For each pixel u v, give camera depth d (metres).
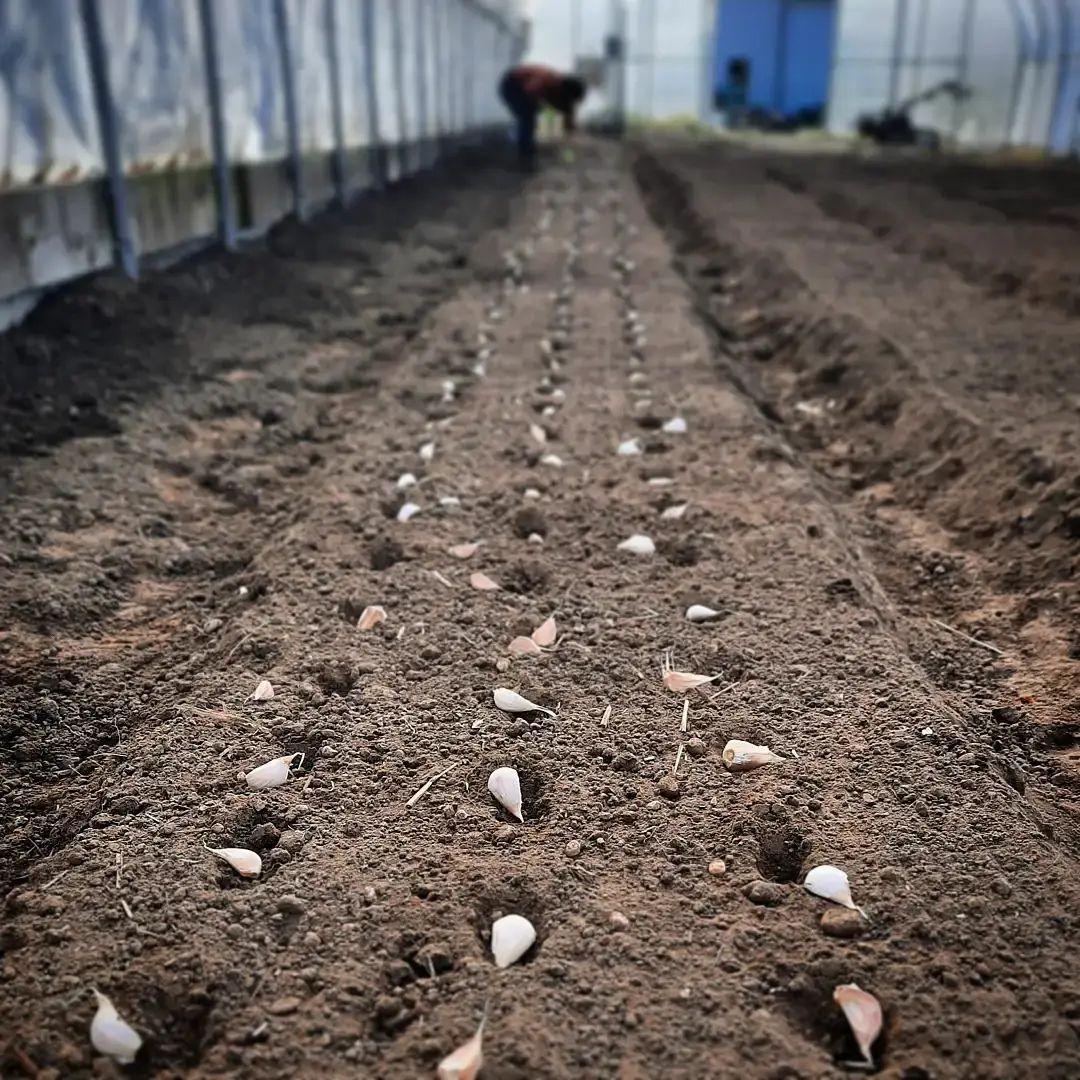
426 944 0.50
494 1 6.67
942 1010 0.46
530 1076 0.43
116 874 0.54
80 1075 0.44
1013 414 1.26
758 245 2.66
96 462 1.14
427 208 3.54
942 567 1.00
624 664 0.75
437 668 0.75
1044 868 0.55
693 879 0.54
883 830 0.58
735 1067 0.44
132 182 1.79
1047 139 6.16
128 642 0.83
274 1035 0.45
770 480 1.10
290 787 0.62
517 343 1.75
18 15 1.34
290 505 1.11
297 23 2.67
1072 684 0.79
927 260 2.54
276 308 1.94
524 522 1.00
